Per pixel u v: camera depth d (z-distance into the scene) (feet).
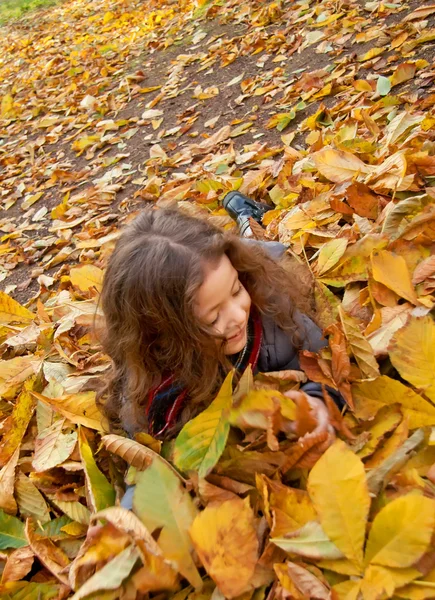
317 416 3.41
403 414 3.26
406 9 9.62
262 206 6.95
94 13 25.57
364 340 3.78
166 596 3.09
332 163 5.98
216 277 3.62
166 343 3.81
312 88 9.28
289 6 13.19
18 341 5.82
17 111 17.26
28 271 8.89
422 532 2.48
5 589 3.54
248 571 2.76
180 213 4.08
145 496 3.06
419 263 4.35
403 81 7.82
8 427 4.73
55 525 3.99
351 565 2.63
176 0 19.97
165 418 4.06
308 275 4.69
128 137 11.88
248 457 3.31
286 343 4.21
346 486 2.68
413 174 5.05
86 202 9.93
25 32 27.73
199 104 11.57
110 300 3.93
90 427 4.27
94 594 2.88
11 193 12.15
